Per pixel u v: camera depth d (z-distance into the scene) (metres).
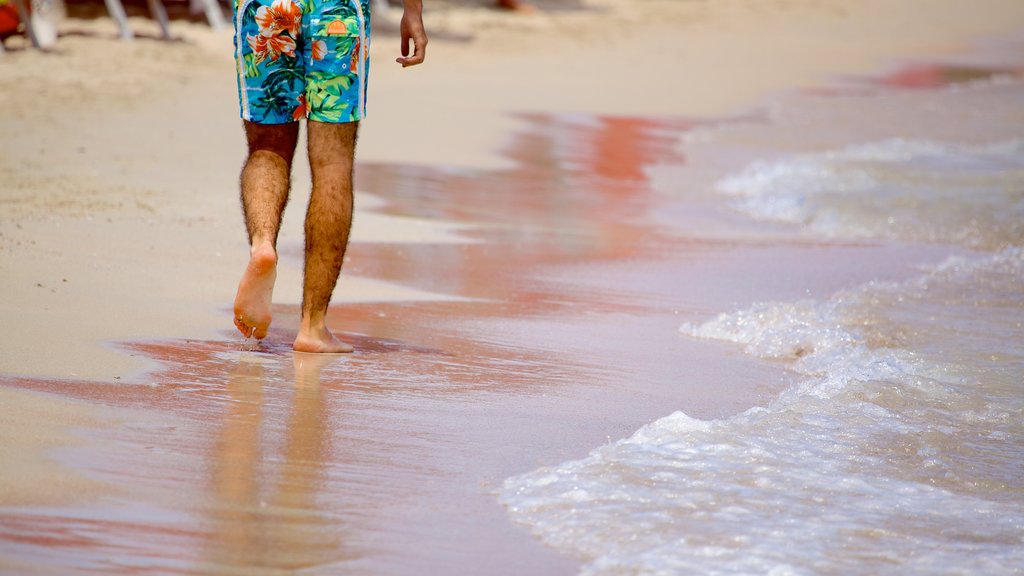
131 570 8.06
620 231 26.14
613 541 8.87
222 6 59.44
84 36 51.66
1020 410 13.25
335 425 11.51
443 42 62.62
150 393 12.08
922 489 10.37
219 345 14.38
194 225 22.00
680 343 16.47
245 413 11.67
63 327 14.33
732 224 27.89
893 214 28.59
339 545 8.68
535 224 26.22
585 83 53.56
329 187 14.44
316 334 14.51
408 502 9.60
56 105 37.50
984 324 17.70
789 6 90.19
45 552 8.23
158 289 17.00
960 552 8.88
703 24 78.75
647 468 10.48
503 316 17.50
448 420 11.98
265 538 8.72
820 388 13.77
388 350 14.91
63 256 18.23
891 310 18.44
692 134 42.28
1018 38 82.56
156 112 37.72
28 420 10.87
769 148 39.84
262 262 13.76
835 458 11.13
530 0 80.50
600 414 12.57
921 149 39.12
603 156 37.16
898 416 12.76
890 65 67.50
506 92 49.50
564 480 10.12
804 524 9.31
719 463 10.71
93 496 9.24
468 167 33.66
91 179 25.91
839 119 46.91
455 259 21.80
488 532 9.06
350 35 14.35
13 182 24.66
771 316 17.56
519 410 12.53
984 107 51.19
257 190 14.28
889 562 8.66
